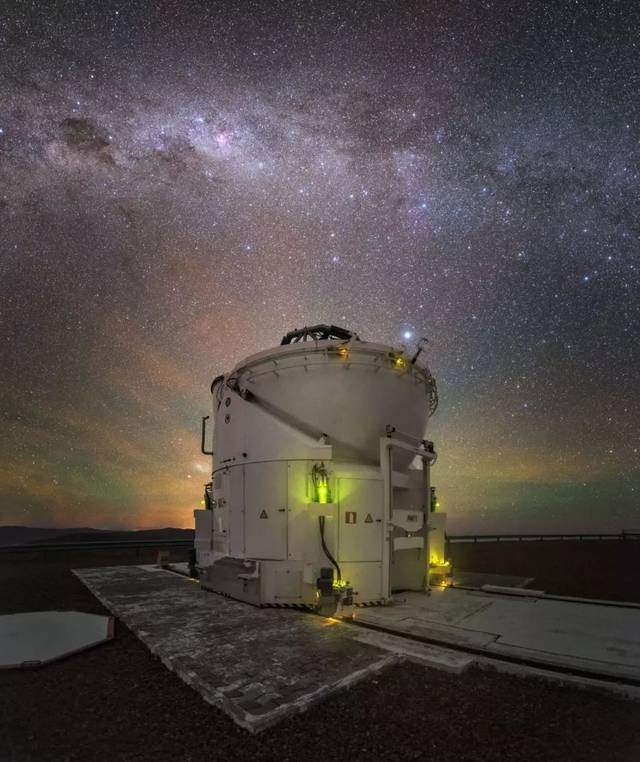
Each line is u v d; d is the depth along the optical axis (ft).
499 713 17.19
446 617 30.53
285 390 38.88
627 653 22.93
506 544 106.73
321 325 45.21
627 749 14.67
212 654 23.17
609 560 71.31
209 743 15.14
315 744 15.05
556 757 14.24
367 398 38.60
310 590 33.27
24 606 36.99
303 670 20.83
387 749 14.74
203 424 53.98
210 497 49.47
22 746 15.07
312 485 34.17
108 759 14.24
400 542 37.27
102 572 58.49
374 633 27.02
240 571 36.27
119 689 19.66
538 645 24.27
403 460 40.93
